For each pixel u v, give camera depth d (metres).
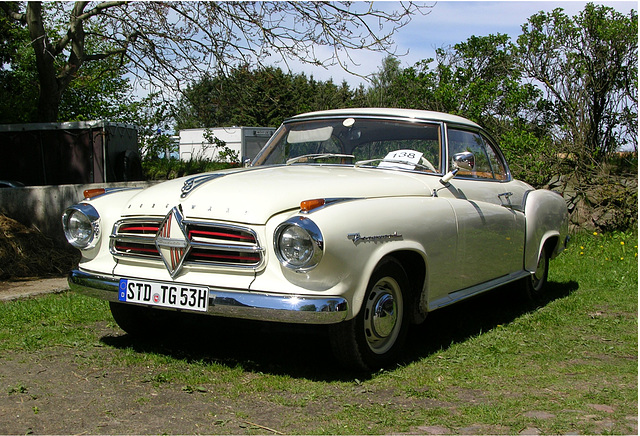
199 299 3.52
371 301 3.75
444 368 3.89
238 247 3.49
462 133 5.11
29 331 4.66
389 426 2.96
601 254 8.65
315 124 5.12
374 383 3.58
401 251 3.89
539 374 3.79
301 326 4.30
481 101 12.47
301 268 3.32
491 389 3.51
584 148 11.11
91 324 4.94
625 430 2.90
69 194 8.59
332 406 3.22
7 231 7.70
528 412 3.14
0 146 12.79
